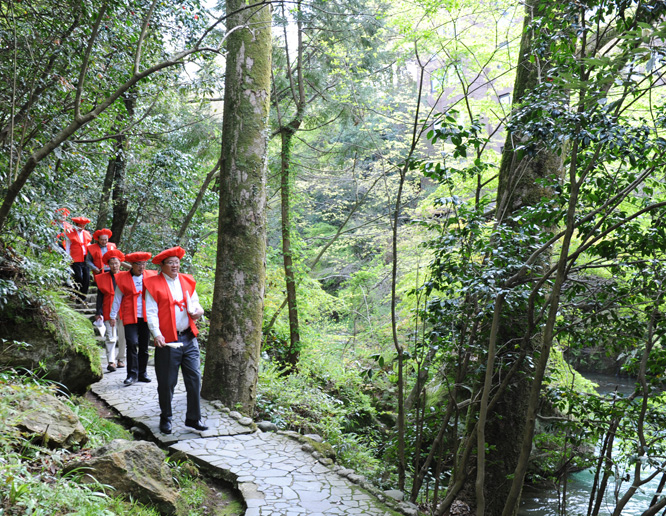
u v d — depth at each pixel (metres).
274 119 14.07
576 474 9.83
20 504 2.88
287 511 4.14
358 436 9.05
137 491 3.73
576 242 7.61
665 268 4.67
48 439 3.79
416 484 5.78
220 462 5.07
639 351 5.16
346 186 17.47
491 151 8.56
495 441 6.45
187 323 5.92
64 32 5.20
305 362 11.65
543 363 3.97
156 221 13.05
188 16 6.74
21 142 4.38
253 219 7.49
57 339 5.44
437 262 5.23
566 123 3.87
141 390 7.13
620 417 5.22
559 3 4.22
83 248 10.19
